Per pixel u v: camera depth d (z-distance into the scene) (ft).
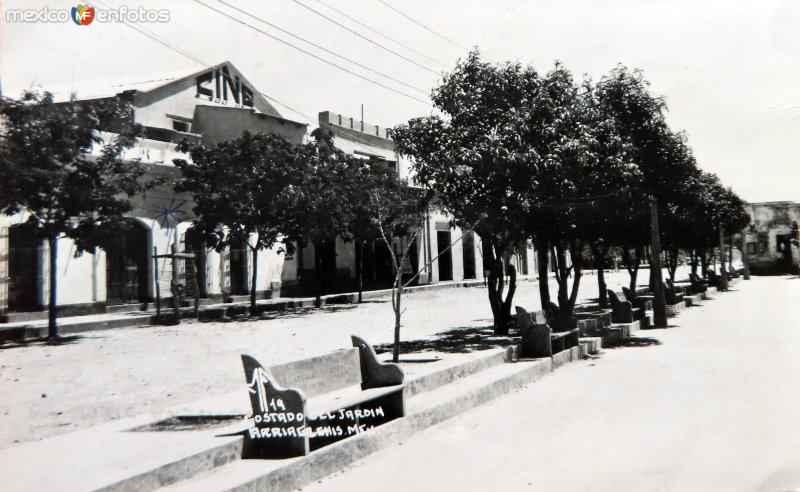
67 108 47.39
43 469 14.73
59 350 42.01
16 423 21.98
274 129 87.35
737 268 185.68
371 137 114.73
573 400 25.68
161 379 30.86
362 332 51.01
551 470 16.74
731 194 94.99
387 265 116.98
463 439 20.25
